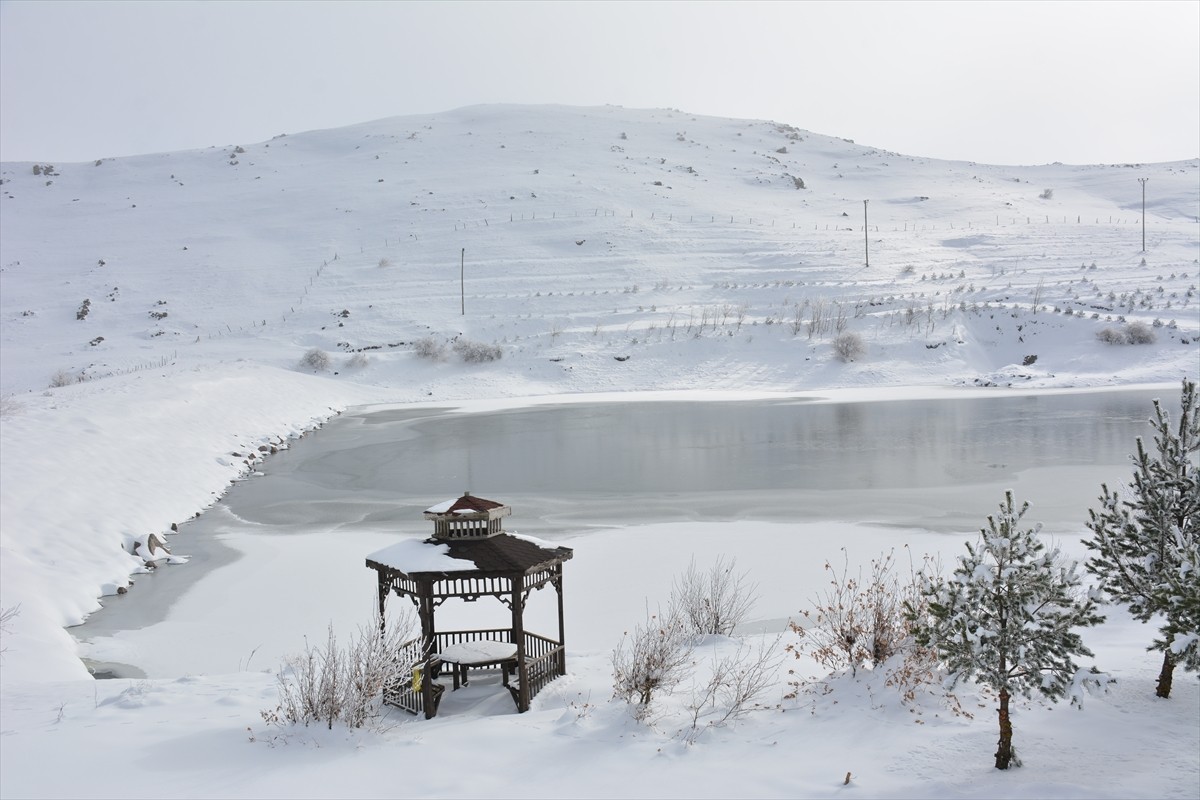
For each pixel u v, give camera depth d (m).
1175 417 38.62
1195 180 160.88
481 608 14.51
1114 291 74.00
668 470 29.56
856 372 63.81
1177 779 6.34
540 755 7.54
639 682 8.68
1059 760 6.88
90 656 13.44
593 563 17.39
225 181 149.25
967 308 70.88
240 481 30.14
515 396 63.00
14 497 19.91
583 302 84.81
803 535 19.45
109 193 143.38
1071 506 21.41
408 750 7.74
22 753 7.78
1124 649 9.83
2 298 92.81
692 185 139.62
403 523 22.36
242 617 15.00
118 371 66.12
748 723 8.16
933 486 24.95
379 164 151.12
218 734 8.20
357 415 52.62
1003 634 6.88
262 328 81.88
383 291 90.88
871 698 8.51
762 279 91.06
